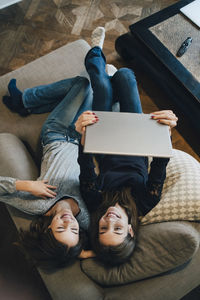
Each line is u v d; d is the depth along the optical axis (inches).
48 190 41.7
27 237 38.9
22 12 83.9
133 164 43.9
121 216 38.9
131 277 36.8
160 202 40.8
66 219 38.3
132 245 37.8
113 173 43.6
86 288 36.7
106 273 37.7
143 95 72.6
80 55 60.4
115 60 76.9
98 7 83.1
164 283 36.9
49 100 53.9
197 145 65.5
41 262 37.9
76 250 38.1
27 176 45.4
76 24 81.2
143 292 36.4
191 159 46.1
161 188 40.3
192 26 61.3
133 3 82.7
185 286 37.4
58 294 36.4
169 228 37.5
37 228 39.4
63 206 40.9
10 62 77.3
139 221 41.6
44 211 41.5
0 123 54.3
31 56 77.7
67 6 84.0
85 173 40.9
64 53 60.6
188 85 56.2
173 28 61.7
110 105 50.2
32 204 41.2
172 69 57.7
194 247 35.2
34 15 83.2
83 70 59.0
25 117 54.9
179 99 61.3
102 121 34.2
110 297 36.9
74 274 38.1
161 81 63.5
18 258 56.5
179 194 40.1
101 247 37.3
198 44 59.6
